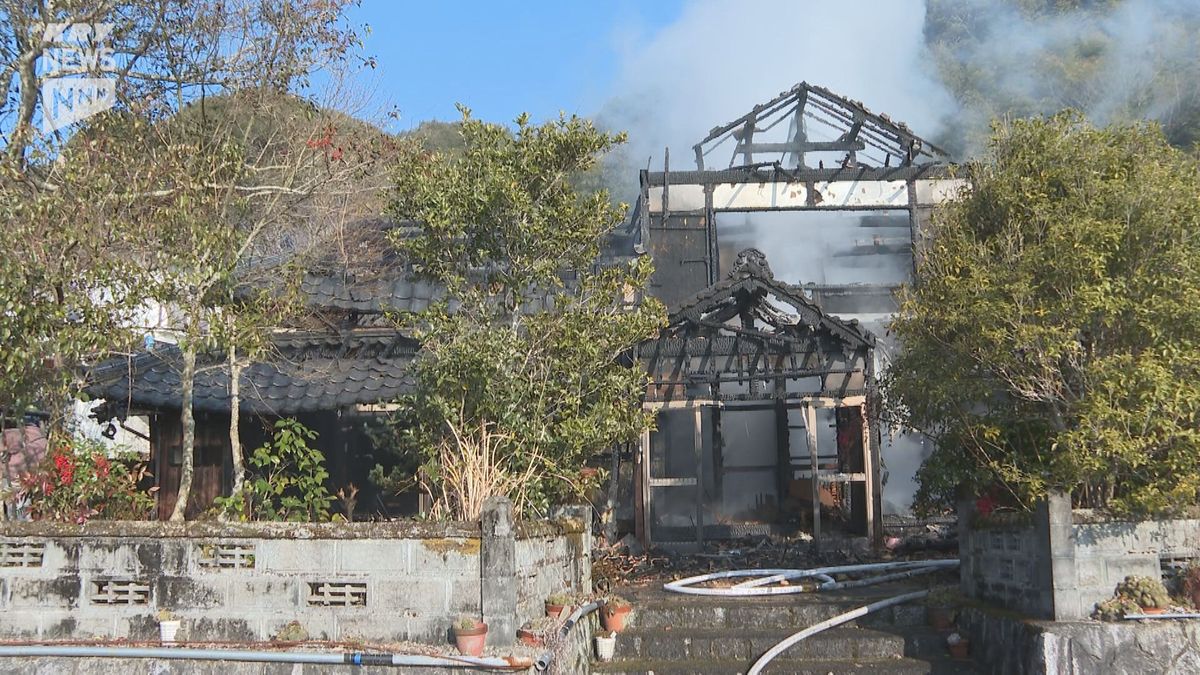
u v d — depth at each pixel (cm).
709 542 1428
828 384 1408
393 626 770
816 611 1060
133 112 1282
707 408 1541
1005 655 918
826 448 1606
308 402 1226
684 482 1408
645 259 1058
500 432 930
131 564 794
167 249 871
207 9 1470
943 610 1031
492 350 923
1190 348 880
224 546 791
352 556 779
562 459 986
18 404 845
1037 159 980
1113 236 882
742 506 1556
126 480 949
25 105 1286
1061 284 906
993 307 902
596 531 1358
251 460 998
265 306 994
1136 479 912
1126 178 943
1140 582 889
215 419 1274
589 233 1034
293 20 1498
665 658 1007
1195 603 888
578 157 1043
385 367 1306
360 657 737
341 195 1678
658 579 1237
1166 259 898
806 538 1423
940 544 1366
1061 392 930
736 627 1053
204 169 1101
